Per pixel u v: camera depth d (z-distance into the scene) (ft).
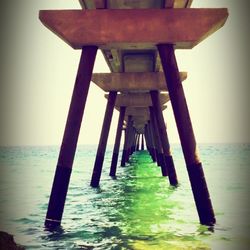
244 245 14.66
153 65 35.99
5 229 18.30
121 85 35.63
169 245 14.74
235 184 41.37
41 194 34.55
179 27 16.76
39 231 17.71
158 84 35.24
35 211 24.38
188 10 16.79
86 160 131.44
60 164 17.72
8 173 64.49
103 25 16.97
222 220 19.95
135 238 16.02
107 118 39.09
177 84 17.11
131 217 21.16
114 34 16.93
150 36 16.83
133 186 38.01
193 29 16.71
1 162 116.57
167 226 18.43
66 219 20.75
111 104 39.11
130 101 51.01
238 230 17.31
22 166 91.20
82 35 16.99
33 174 62.80
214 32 17.78
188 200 27.96
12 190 38.04
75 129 17.79
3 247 11.31
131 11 16.96
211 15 16.67
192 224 18.84
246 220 19.89
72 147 17.78
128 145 85.66
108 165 87.56
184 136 16.98
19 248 11.89
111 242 15.40
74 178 51.52
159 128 39.29
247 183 42.50
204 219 17.33
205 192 17.17
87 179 49.75
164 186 37.50
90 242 15.46
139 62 36.45
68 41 17.11
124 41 16.87
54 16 17.01
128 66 38.40
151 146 91.97
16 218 21.67
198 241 15.37
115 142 51.83
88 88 17.99
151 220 20.16
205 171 62.90
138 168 66.03
